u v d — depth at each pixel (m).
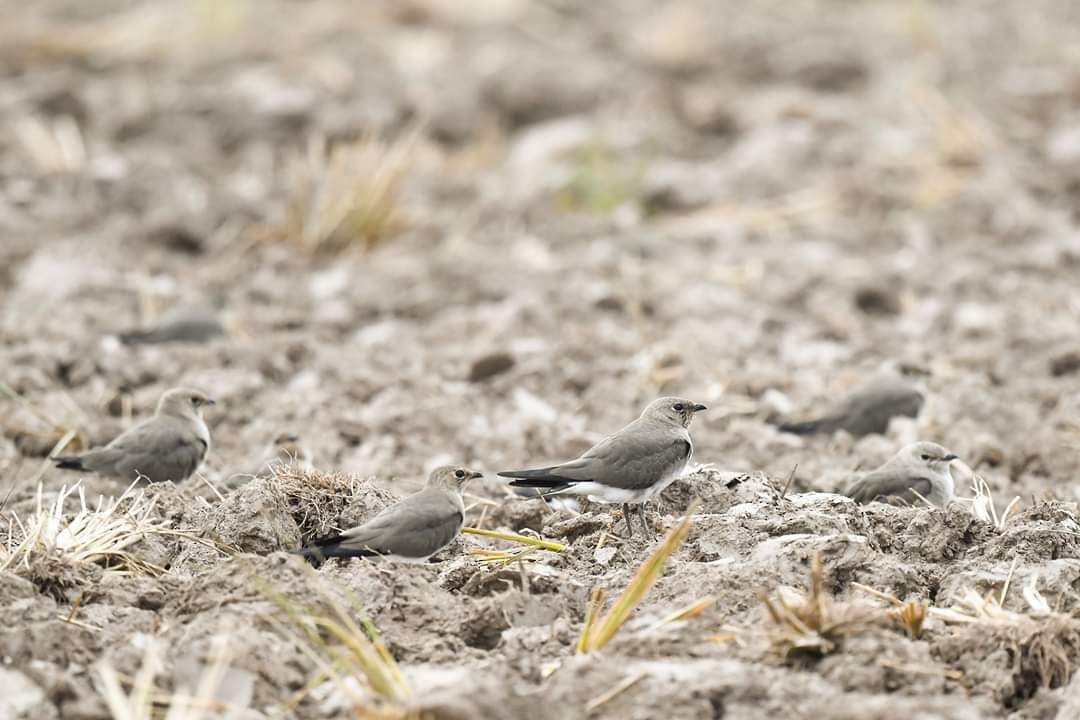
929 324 20.16
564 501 12.79
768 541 11.09
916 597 10.57
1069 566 10.69
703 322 20.08
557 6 37.47
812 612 9.62
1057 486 14.48
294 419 16.30
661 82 32.09
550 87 30.80
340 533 11.60
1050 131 28.70
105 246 22.72
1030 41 35.06
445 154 28.69
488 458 15.45
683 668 9.20
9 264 21.95
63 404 16.56
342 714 8.95
